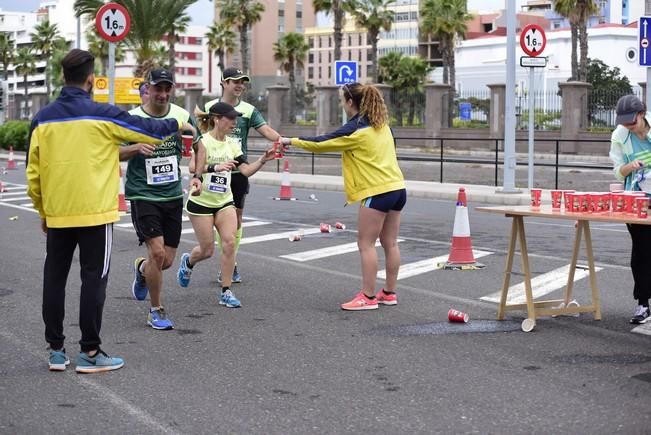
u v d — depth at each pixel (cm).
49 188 704
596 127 4412
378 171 968
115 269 1261
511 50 2245
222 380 708
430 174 3238
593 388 678
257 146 5519
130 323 920
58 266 728
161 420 611
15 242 1551
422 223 1803
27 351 805
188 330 888
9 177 3228
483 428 589
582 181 2856
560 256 1346
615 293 1061
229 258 1004
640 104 880
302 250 1435
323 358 775
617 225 1736
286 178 2372
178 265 1289
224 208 1009
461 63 9544
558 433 577
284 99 6078
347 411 627
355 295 1070
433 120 5147
